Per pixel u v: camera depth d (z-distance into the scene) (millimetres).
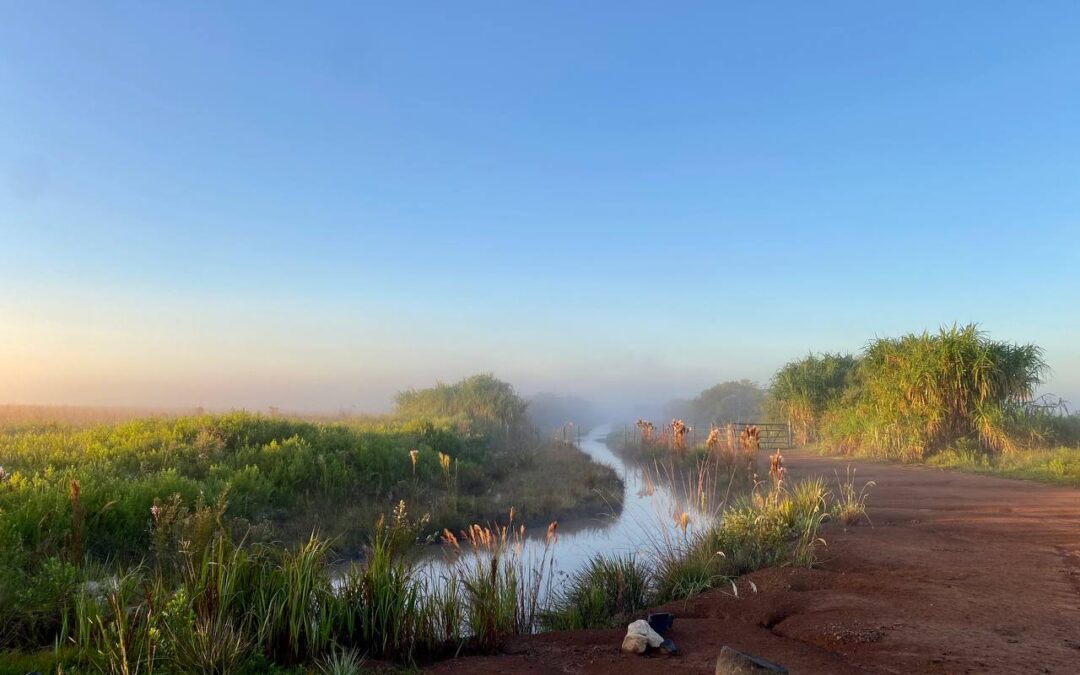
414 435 23172
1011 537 8727
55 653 4352
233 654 4344
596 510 15672
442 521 13477
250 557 5504
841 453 26281
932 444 22734
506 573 7086
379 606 5250
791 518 9562
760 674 3736
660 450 27500
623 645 5164
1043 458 18625
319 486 14430
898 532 9219
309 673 4535
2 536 7242
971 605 5691
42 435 18438
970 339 22625
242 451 15117
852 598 6121
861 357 27750
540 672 4730
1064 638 4785
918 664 4375
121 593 4832
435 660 5164
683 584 7469
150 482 10859
